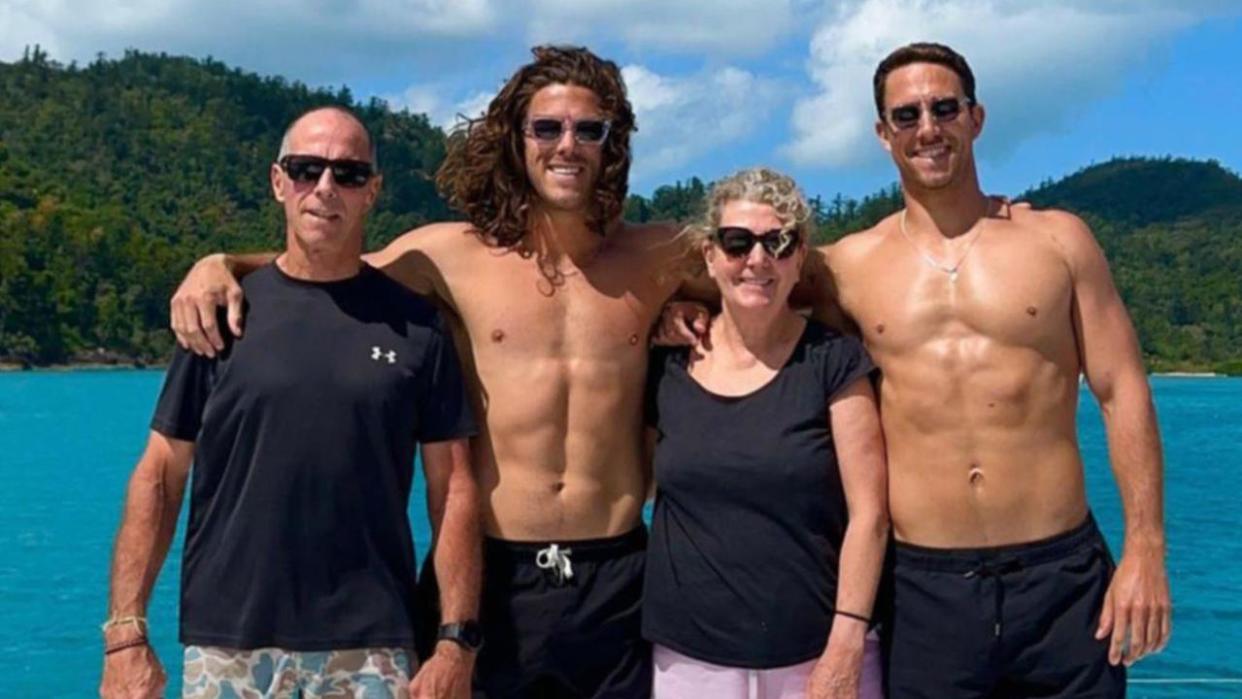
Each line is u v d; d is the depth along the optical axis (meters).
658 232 4.46
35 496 20.89
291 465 3.80
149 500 3.91
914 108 4.16
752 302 3.99
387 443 3.87
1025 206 4.29
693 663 4.03
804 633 3.97
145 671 3.85
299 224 3.87
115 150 126.62
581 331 4.26
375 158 3.99
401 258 4.41
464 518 4.02
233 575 3.83
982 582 4.07
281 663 3.83
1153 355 111.50
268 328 3.87
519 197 4.30
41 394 53.53
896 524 4.18
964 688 4.11
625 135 4.32
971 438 4.09
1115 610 4.04
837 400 4.03
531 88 4.22
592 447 4.22
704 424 4.05
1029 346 4.08
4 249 78.94
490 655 4.21
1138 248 140.62
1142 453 4.07
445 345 4.02
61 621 11.66
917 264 4.23
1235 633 10.99
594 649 4.21
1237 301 119.44
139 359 84.88
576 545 4.20
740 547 3.96
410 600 3.99
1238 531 17.75
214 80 148.00
